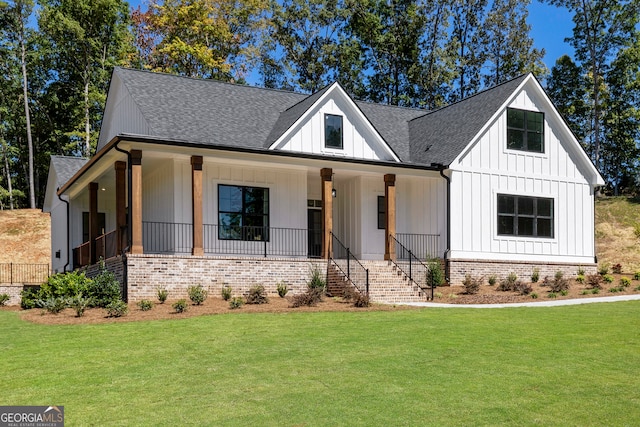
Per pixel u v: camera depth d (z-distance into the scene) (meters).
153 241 21.48
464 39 49.12
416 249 24.34
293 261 20.09
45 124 47.31
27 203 49.38
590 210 26.22
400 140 26.70
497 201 24.00
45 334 12.88
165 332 12.80
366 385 9.09
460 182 23.27
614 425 7.64
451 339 12.13
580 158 26.14
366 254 23.73
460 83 49.12
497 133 24.25
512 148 24.56
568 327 13.45
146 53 44.81
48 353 11.15
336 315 15.03
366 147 22.73
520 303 18.08
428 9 47.16
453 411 8.03
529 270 24.34
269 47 46.91
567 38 46.03
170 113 21.08
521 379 9.45
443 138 25.02
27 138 47.88
